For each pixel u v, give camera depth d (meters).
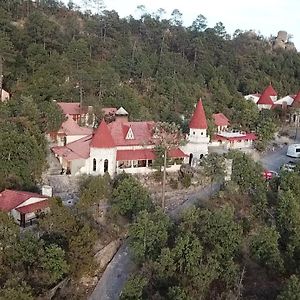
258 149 81.19
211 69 115.12
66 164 56.31
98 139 55.72
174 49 124.88
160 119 78.81
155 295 33.97
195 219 41.38
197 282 35.25
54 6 118.62
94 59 94.69
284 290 32.91
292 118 107.31
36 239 36.59
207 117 78.88
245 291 36.50
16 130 52.41
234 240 39.94
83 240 37.75
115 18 126.75
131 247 39.69
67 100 74.69
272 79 131.50
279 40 176.00
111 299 36.62
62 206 41.47
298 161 71.31
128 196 46.66
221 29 149.12
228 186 54.38
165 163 52.88
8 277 32.97
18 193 44.62
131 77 95.38
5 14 84.12
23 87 70.69
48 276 34.38
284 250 42.75
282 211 46.47
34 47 79.12
